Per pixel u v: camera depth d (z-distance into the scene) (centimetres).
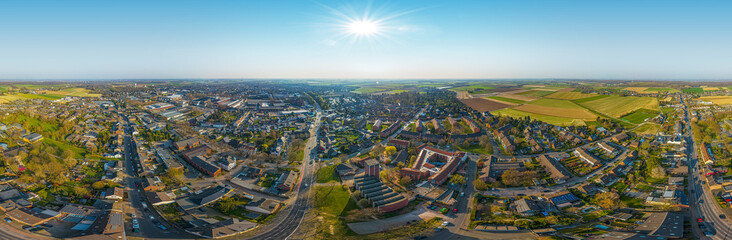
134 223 14025
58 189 16975
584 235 12069
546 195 17075
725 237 11962
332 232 13412
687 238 11838
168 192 17875
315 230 13725
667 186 17075
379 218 14875
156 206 16212
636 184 18025
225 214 15750
